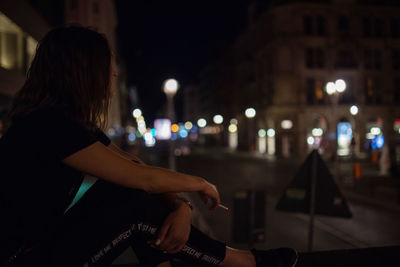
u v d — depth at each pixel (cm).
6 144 115
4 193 115
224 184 1658
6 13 971
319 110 3772
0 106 1105
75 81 127
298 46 3747
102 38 139
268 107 3959
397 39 3912
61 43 128
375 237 763
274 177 1967
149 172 132
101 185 135
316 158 486
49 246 121
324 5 3747
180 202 146
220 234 767
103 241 126
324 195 480
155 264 146
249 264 157
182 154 4116
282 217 951
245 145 5062
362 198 1247
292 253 166
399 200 1157
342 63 3844
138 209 133
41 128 114
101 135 167
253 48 4619
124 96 7550
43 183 114
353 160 1614
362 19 3862
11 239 116
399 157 2100
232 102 5788
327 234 785
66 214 129
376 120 3869
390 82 3906
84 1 3275
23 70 1216
